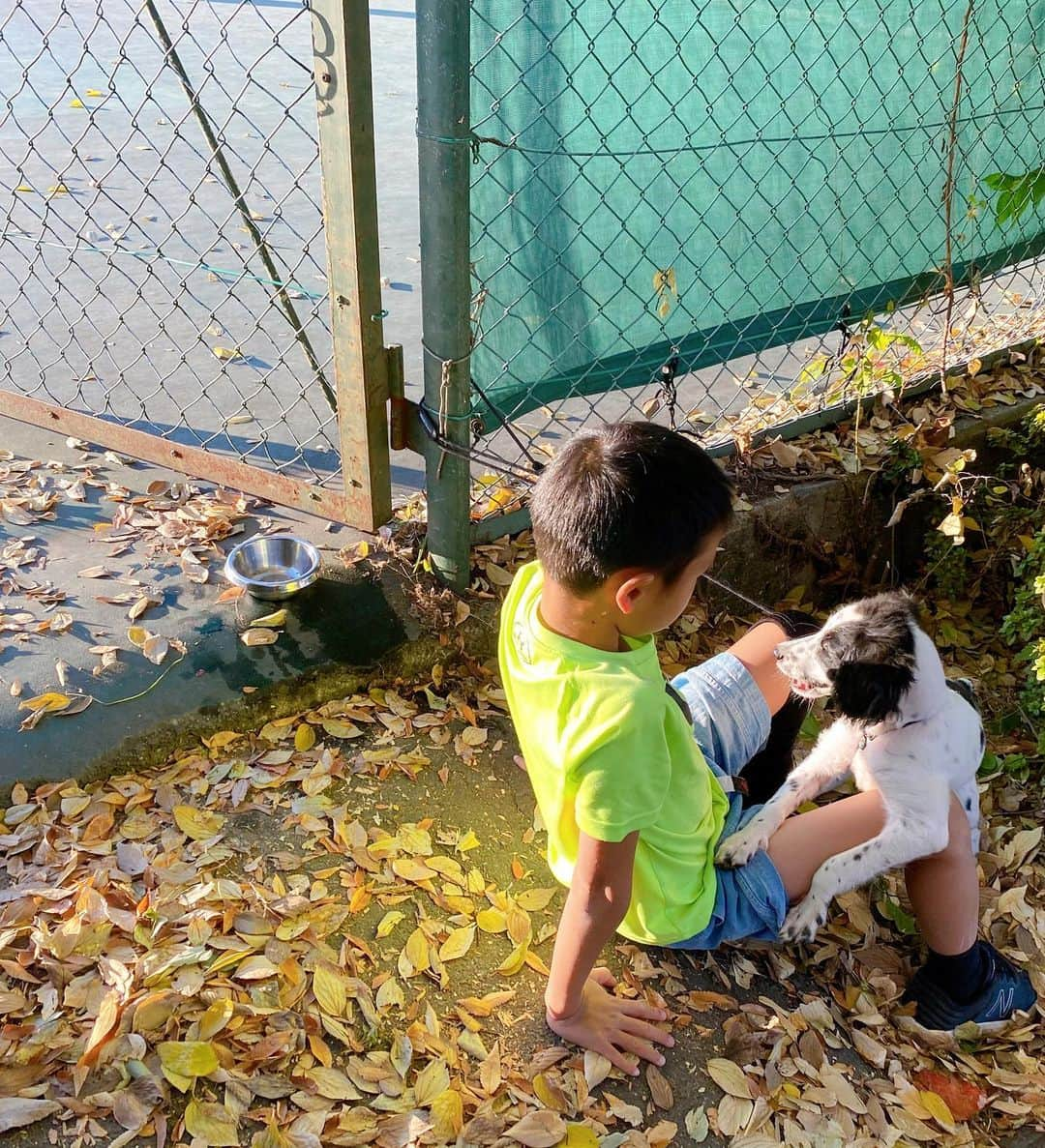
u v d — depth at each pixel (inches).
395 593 118.8
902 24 130.5
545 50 103.4
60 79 310.7
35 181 234.5
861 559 154.6
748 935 94.3
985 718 140.0
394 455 145.2
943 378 159.5
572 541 70.2
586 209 114.5
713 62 116.2
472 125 101.3
